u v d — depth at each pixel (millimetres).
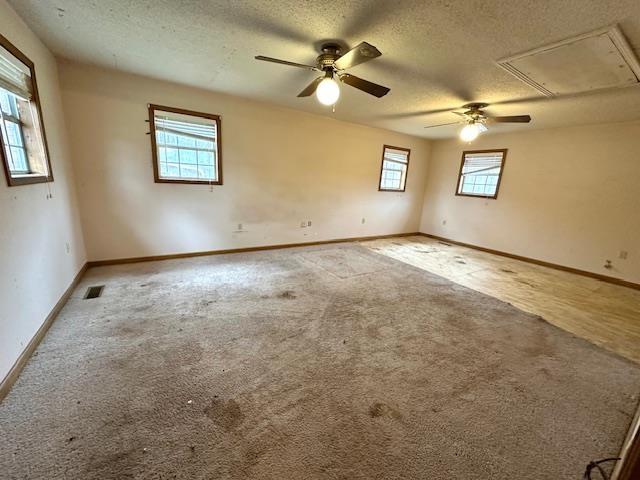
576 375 1938
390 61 2453
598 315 2922
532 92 2922
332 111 4359
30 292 1878
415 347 2162
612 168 3990
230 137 3941
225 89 3562
